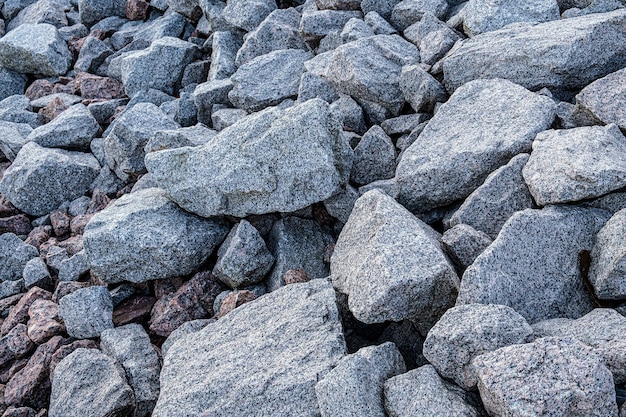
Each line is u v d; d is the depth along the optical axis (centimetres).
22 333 250
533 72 247
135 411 215
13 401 232
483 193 216
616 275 185
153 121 319
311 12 335
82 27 488
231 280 241
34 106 403
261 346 203
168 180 251
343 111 280
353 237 218
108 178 329
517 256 192
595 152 202
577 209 201
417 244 196
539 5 279
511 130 227
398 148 263
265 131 242
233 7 374
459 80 261
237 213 248
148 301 255
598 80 228
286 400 187
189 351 214
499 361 162
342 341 197
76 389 219
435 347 174
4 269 294
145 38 436
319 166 235
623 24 244
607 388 155
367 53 285
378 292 190
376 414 174
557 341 161
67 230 314
